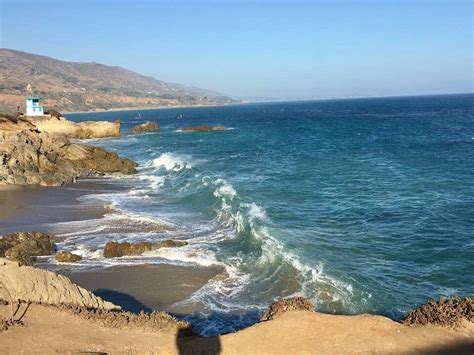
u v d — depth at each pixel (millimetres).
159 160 47250
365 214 23734
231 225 22625
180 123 126438
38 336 9164
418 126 82750
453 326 10062
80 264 18250
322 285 15102
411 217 22844
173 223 23672
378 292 14773
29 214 26250
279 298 14539
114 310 12312
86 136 78438
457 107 152000
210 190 29625
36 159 38000
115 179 38812
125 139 76875
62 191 33344
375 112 143750
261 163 44188
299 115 147875
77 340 9266
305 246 18938
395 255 17969
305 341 9547
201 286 15789
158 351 9289
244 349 9344
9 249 18672
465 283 15398
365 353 9141
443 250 18266
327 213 24203
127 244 19406
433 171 35688
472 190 28297
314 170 38438
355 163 41594
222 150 57000
